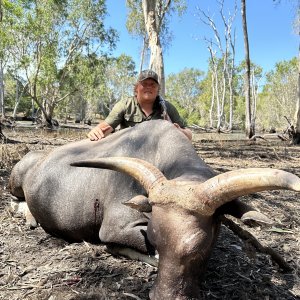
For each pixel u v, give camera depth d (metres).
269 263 1.99
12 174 2.58
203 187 1.33
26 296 1.66
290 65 28.09
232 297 1.66
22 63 15.28
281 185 1.20
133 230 1.89
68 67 16.92
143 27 17.73
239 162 5.34
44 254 2.05
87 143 2.35
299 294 1.71
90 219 2.11
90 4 16.62
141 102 2.44
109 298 1.63
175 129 1.97
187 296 1.29
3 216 2.57
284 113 29.44
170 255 1.30
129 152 2.02
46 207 2.25
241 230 1.67
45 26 15.02
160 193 1.37
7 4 12.46
